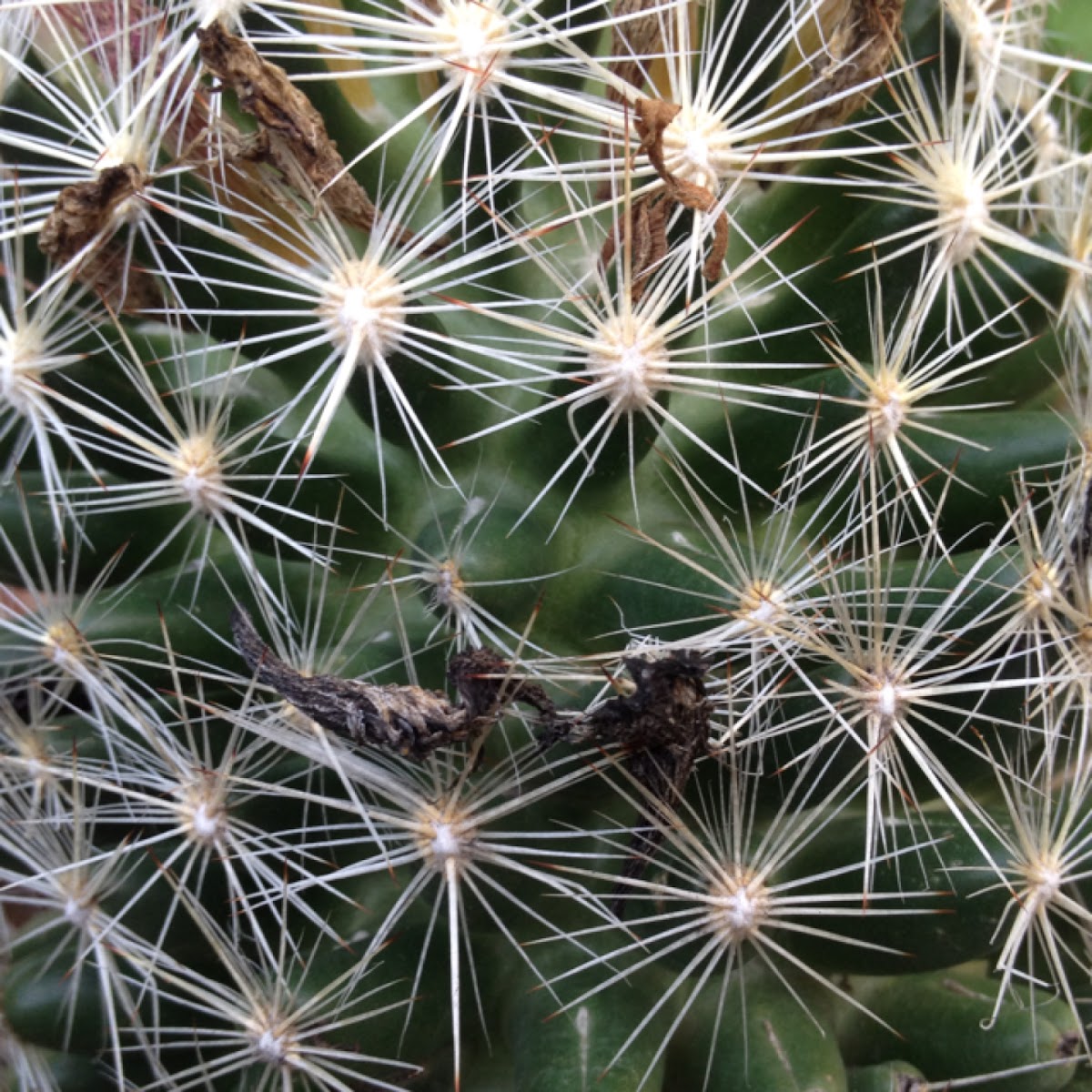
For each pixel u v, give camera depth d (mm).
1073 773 68
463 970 66
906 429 69
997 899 62
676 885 63
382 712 55
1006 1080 65
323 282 61
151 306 67
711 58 63
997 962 69
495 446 68
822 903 64
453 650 63
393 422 65
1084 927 67
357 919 67
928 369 64
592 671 63
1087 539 63
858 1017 69
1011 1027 64
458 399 67
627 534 68
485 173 68
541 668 63
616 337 59
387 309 60
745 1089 62
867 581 62
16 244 65
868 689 60
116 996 68
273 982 65
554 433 65
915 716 62
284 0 66
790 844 60
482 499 66
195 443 64
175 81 69
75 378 67
